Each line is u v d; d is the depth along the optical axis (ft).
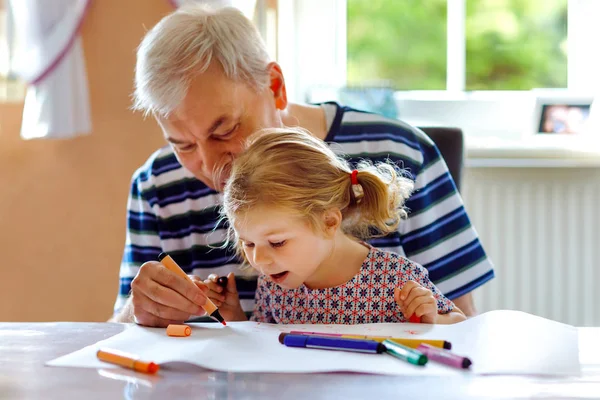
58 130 6.31
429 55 7.23
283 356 2.46
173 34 3.42
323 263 3.57
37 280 6.98
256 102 3.54
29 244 6.95
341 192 3.44
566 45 7.18
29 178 6.87
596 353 2.46
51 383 2.21
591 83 7.16
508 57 7.21
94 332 2.94
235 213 3.27
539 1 7.18
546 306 6.80
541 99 6.98
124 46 6.65
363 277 3.61
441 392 2.06
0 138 6.82
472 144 6.95
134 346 2.62
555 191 6.72
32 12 6.27
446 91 7.25
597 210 6.68
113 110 6.73
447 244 4.18
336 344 2.54
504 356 2.42
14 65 6.30
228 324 3.07
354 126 4.23
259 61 3.54
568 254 6.74
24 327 3.03
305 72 7.28
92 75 6.69
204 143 3.47
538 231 6.76
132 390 2.13
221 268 4.18
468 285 4.15
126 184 6.82
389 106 6.81
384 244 4.07
